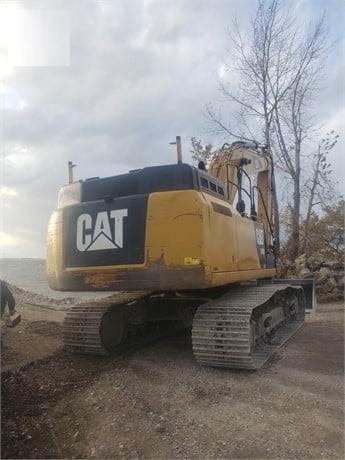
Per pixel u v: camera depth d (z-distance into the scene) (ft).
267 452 11.06
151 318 23.89
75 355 20.80
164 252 17.51
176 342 24.11
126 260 18.13
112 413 13.53
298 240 63.31
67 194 20.68
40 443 11.51
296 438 11.83
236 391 15.64
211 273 17.44
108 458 10.83
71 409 13.91
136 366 18.99
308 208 65.05
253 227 24.02
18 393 15.02
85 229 19.21
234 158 26.32
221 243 18.85
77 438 11.90
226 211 20.03
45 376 17.24
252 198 26.40
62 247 19.70
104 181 19.67
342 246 61.26
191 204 17.46
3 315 20.33
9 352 20.72
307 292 30.60
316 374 17.61
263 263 25.66
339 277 47.34
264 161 30.78
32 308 36.37
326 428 12.45
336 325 29.50
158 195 17.97
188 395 15.23
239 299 20.07
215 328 17.92
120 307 22.26
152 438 11.85
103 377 17.28
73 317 20.72
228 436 11.97
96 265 18.74
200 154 63.82
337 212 63.00
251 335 18.81
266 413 13.56
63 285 19.53
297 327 26.32
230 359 17.58
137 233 18.06
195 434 12.10
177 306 24.08
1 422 12.36
